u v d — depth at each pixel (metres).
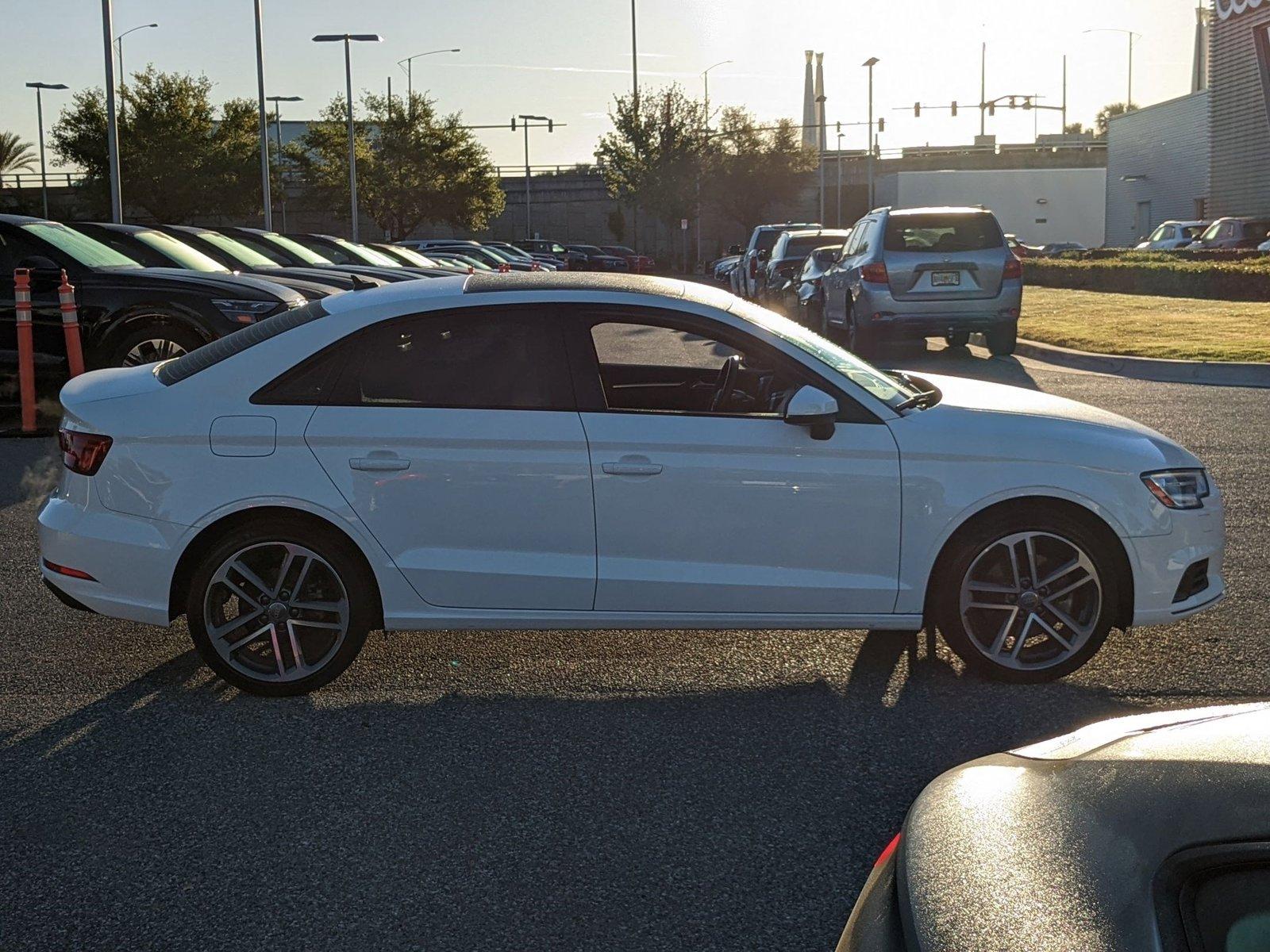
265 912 3.34
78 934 3.23
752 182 80.00
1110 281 28.72
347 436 4.78
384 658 5.42
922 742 4.46
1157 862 1.54
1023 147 100.69
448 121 62.75
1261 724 1.88
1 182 77.94
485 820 3.89
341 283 16.75
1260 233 35.69
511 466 4.77
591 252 57.97
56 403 11.69
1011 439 4.87
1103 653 5.36
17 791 4.11
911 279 16.03
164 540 4.79
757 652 5.46
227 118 57.00
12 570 6.80
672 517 4.80
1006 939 1.49
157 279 11.31
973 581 4.93
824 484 4.80
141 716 4.77
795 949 3.14
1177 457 5.03
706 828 3.81
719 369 5.25
